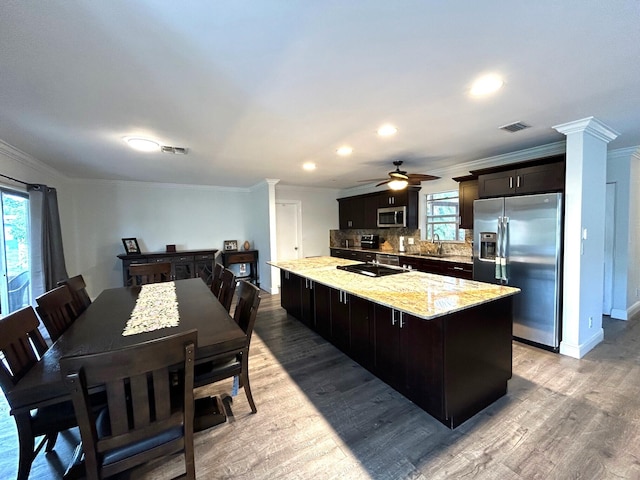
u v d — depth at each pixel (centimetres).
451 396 182
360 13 121
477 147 343
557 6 118
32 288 339
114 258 548
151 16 120
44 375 129
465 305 183
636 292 416
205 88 184
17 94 187
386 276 290
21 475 135
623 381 232
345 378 249
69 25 124
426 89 192
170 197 597
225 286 285
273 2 113
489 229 337
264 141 300
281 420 195
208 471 155
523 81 183
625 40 141
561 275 284
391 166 449
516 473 149
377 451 167
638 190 402
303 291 378
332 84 183
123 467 116
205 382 187
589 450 163
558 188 286
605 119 255
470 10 120
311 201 725
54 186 438
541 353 286
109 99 197
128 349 105
